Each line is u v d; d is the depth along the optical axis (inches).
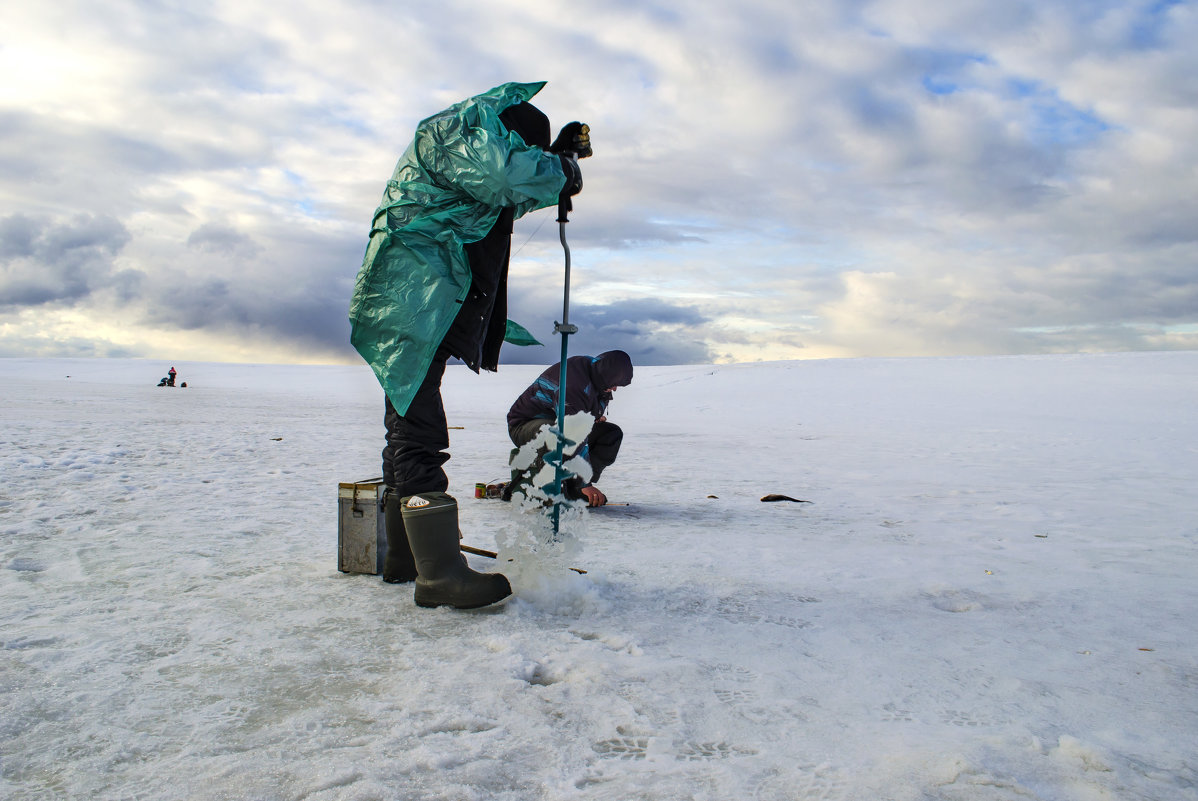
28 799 48.7
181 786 50.5
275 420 642.8
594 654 78.2
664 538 155.3
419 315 89.4
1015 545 157.6
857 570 126.6
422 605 95.0
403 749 56.2
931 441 568.7
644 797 49.8
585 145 103.3
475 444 453.4
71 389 1254.9
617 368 187.8
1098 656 82.3
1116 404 976.3
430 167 91.3
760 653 80.6
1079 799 50.5
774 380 1475.1
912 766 54.3
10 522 154.2
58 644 80.0
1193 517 203.9
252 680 70.2
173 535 144.0
